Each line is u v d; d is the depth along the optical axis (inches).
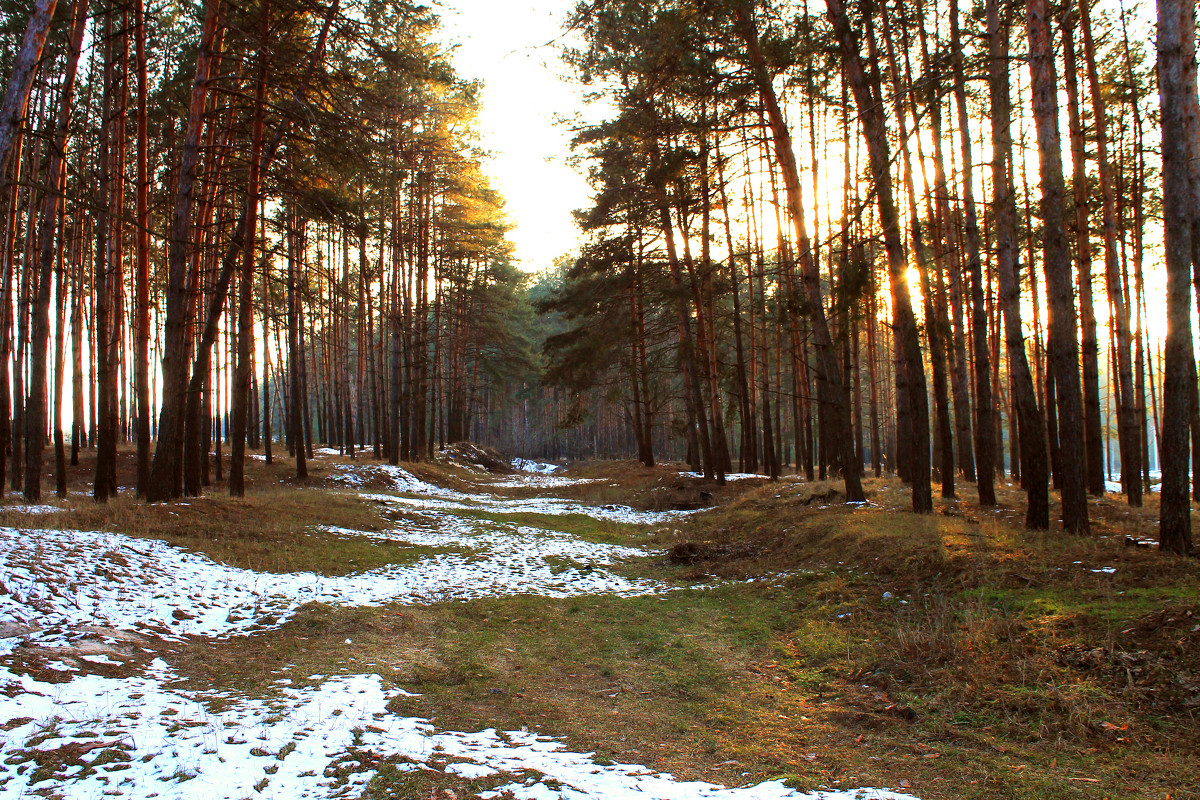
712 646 283.0
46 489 715.4
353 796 133.8
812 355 1101.7
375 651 261.9
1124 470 553.0
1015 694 199.3
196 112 516.4
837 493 597.3
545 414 2706.7
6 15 613.3
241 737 160.4
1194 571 254.4
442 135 957.8
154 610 279.4
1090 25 527.5
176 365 514.9
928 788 151.1
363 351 1389.0
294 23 546.3
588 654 274.1
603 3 442.9
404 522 636.1
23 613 239.0
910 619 278.4
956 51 482.3
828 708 211.3
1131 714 180.4
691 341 978.7
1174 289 283.9
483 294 1562.5
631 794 141.9
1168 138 283.6
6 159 282.5
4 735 150.4
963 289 717.9
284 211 900.0
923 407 468.8
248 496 629.9
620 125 699.4
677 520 717.3
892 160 453.7
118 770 138.6
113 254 688.4
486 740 177.9
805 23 499.8
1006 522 411.8
